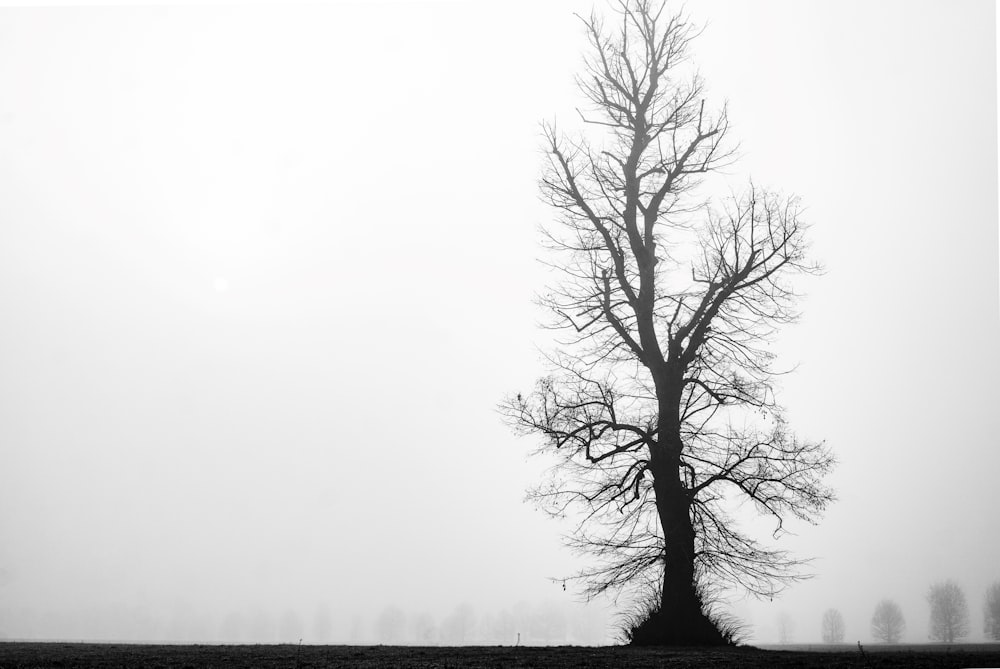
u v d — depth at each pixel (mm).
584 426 18703
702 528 18297
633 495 18484
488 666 10438
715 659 12055
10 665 10484
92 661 11148
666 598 17812
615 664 10992
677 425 18672
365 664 10594
